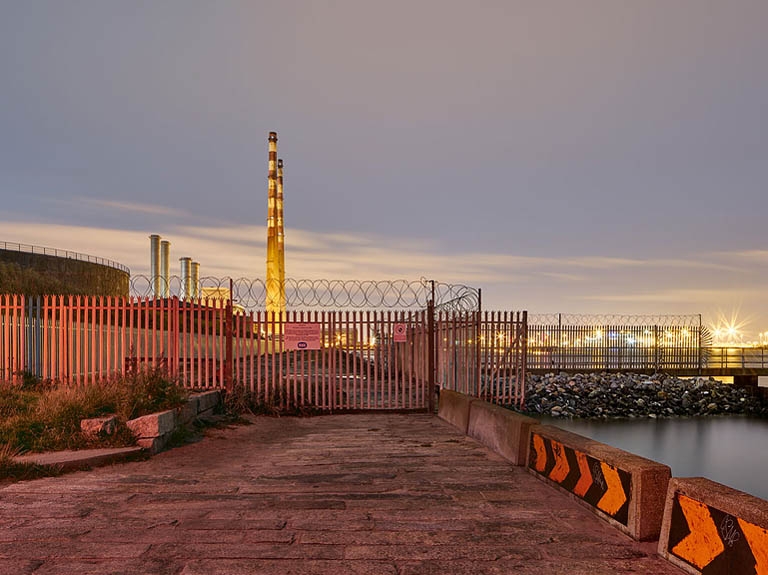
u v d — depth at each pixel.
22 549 4.14
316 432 10.27
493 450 8.25
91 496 5.66
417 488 6.04
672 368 31.53
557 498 5.62
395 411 12.84
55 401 8.85
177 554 4.05
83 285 46.25
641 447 19.33
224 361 12.55
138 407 8.96
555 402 25.36
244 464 7.39
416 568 3.83
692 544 3.70
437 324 13.67
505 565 3.89
